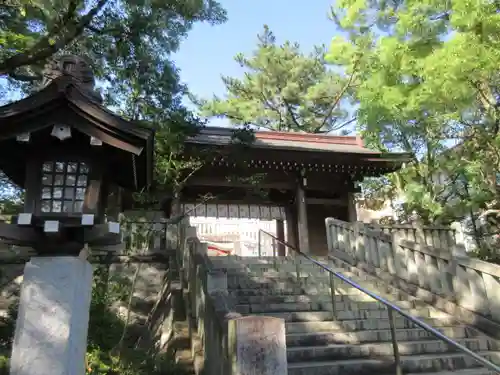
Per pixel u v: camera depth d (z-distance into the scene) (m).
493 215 14.91
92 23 7.90
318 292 8.15
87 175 4.00
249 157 13.02
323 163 13.99
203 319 5.94
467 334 6.84
